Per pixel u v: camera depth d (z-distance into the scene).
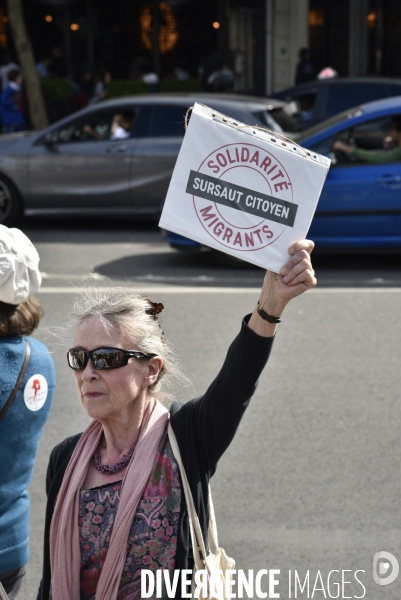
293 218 2.66
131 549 2.61
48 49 30.47
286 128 14.68
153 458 2.69
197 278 11.42
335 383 7.68
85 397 2.70
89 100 25.92
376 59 27.53
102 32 30.44
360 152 11.50
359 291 10.73
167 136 14.48
